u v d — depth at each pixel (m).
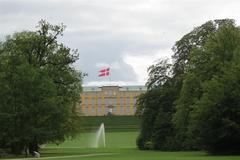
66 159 62.62
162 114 103.00
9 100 86.19
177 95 101.75
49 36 93.50
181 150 95.94
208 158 58.28
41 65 93.25
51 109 86.56
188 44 103.00
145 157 63.91
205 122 71.50
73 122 98.81
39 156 77.50
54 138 91.06
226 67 74.19
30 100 86.50
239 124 70.56
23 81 86.50
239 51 75.00
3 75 86.69
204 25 102.50
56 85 93.44
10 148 89.00
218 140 72.00
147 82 108.19
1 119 85.38
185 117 81.56
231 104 70.44
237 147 73.88
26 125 85.81
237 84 70.69
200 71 79.69
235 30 80.50
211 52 78.75
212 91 71.12
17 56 89.19
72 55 95.06
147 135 107.25
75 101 96.75
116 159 58.78
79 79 96.56
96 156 71.38
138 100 109.19
